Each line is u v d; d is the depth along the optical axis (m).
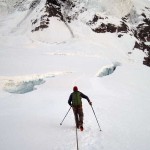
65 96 15.25
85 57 35.91
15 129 8.48
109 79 23.19
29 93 15.61
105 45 57.38
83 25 65.38
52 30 60.09
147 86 23.41
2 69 23.22
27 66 25.14
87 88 18.69
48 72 23.12
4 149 6.81
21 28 63.56
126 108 12.96
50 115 10.41
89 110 11.53
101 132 8.25
